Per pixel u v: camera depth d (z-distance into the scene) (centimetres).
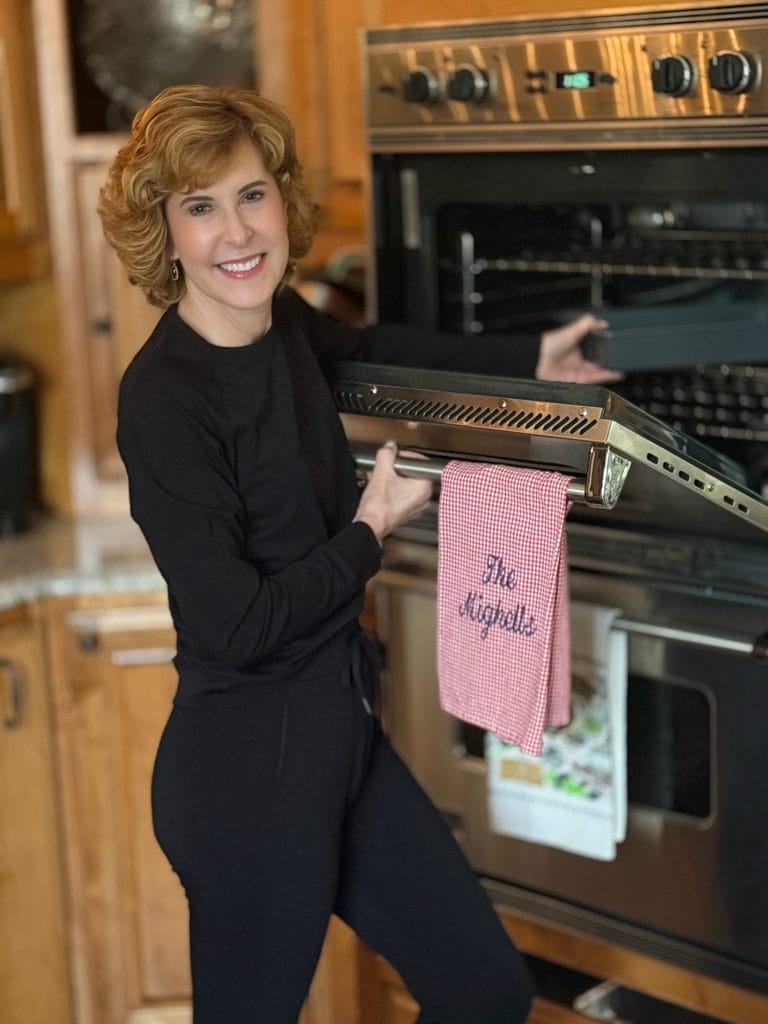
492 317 228
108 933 271
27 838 262
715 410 216
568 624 186
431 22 213
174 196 168
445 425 175
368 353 208
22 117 268
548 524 171
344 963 247
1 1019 266
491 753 218
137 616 256
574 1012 227
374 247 227
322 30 243
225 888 183
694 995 212
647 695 208
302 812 180
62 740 263
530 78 202
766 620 193
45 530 283
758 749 197
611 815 208
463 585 182
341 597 174
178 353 173
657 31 189
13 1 263
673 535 206
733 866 203
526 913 226
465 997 197
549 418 165
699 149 190
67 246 274
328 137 249
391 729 234
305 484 177
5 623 253
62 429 288
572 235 221
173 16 266
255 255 169
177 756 180
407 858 194
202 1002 189
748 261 209
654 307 211
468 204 219
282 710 179
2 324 288
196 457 169
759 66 181
